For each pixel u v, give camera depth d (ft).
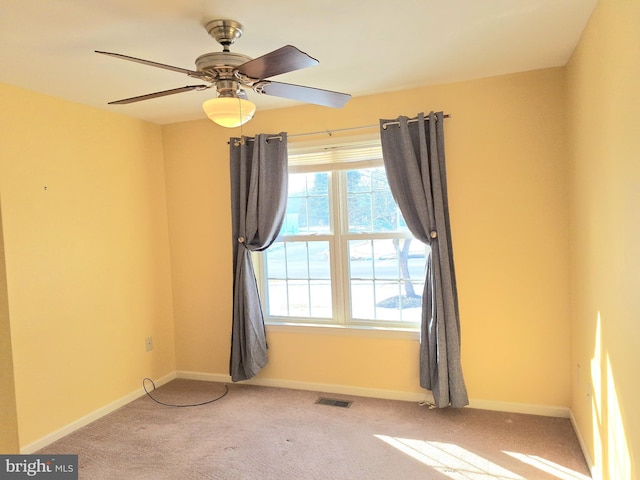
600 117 6.00
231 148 11.00
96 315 9.99
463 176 9.47
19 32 6.20
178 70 5.79
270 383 11.50
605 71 5.69
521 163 9.05
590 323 7.03
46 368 8.79
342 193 10.87
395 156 9.64
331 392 10.88
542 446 7.97
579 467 7.29
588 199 6.91
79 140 9.70
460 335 9.54
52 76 7.96
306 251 11.34
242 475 7.42
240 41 6.89
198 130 11.80
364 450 8.08
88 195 9.87
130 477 7.43
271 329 11.38
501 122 9.14
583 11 6.23
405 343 10.17
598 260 6.37
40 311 8.70
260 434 8.84
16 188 8.32
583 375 7.70
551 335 9.04
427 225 9.32
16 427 2.81
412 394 10.16
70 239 9.41
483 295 9.47
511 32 6.89
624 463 5.31
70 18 5.86
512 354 9.32
